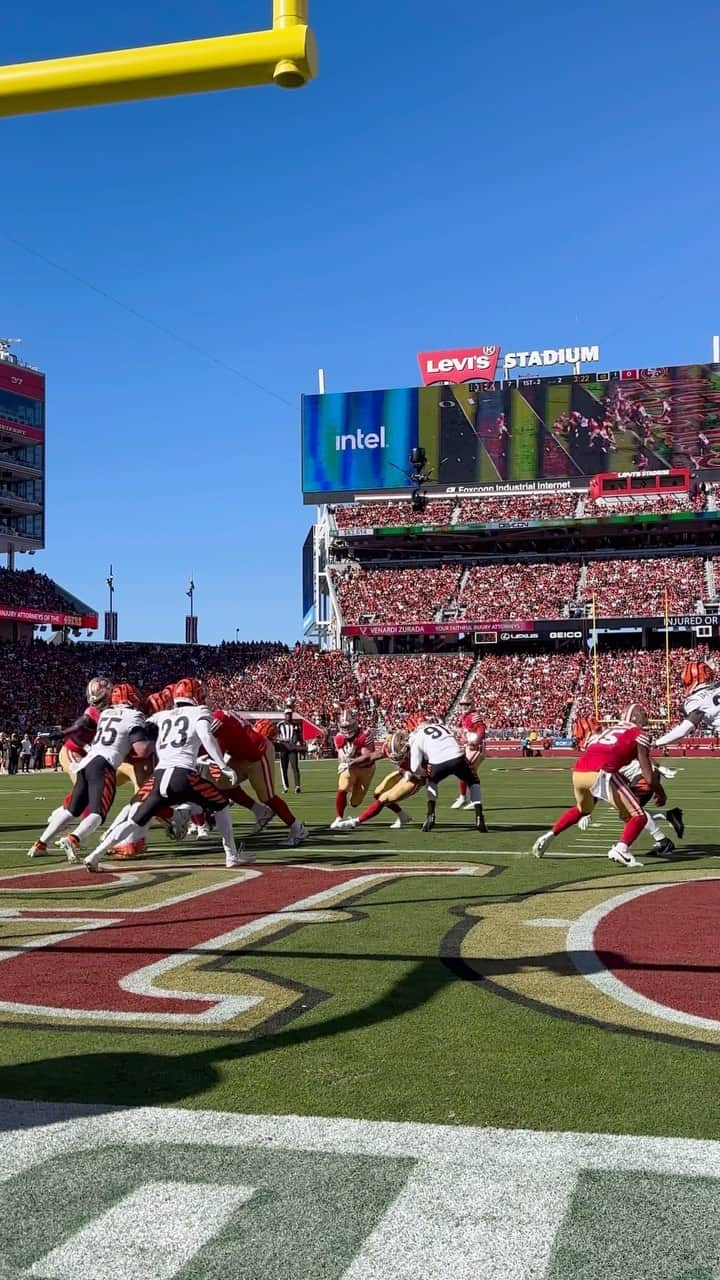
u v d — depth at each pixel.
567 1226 2.95
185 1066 4.37
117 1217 3.02
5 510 68.44
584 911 8.02
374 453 64.38
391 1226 2.95
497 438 63.28
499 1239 2.88
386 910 8.16
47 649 59.41
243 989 5.69
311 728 25.41
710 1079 4.16
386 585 65.38
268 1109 3.86
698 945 6.75
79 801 10.97
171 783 10.19
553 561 65.50
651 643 63.06
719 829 15.09
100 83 5.17
